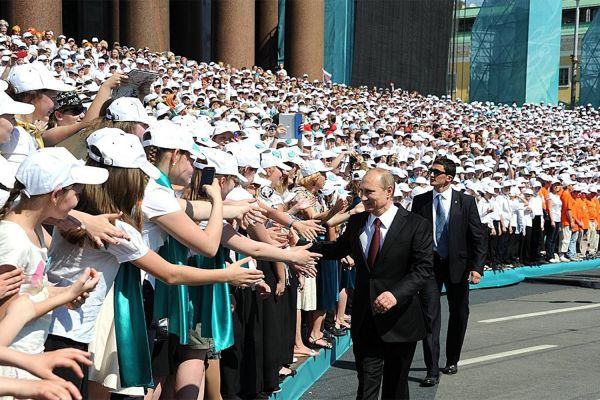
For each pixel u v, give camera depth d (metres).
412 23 45.06
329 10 40.81
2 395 2.86
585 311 13.61
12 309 3.29
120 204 4.05
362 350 6.20
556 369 9.20
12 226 3.54
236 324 6.38
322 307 9.09
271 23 38.16
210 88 22.25
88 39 38.72
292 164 8.74
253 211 5.19
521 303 14.62
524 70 47.50
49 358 3.06
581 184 21.95
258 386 6.73
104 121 4.71
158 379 5.05
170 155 4.75
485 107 41.56
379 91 39.50
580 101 52.66
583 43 52.66
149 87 5.71
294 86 29.66
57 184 3.56
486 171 18.72
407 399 6.29
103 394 4.18
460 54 55.53
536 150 29.27
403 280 6.07
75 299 3.57
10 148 4.91
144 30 29.14
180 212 4.31
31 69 5.36
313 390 8.30
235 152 6.32
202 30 38.84
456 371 9.04
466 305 8.92
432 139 24.70
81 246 3.96
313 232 6.39
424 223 6.23
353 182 9.80
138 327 4.18
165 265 4.14
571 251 21.05
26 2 23.09
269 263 6.87
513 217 18.58
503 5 48.38
